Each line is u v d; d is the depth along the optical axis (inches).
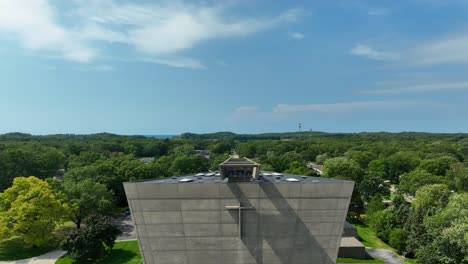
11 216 1943.9
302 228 1121.4
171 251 1135.6
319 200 1099.9
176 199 1093.1
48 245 2164.1
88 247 1846.7
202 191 1087.0
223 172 1152.2
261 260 1136.2
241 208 1089.4
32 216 1966.0
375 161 5162.4
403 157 5088.6
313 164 6771.7
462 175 3607.3
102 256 1962.4
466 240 1557.6
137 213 1109.7
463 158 5999.0
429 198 2610.7
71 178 2898.6
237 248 1131.3
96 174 3090.6
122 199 3366.1
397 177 5000.0
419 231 2016.5
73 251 1849.2
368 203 2987.2
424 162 4589.1
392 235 2171.5
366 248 2215.8
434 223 1894.7
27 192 2048.5
